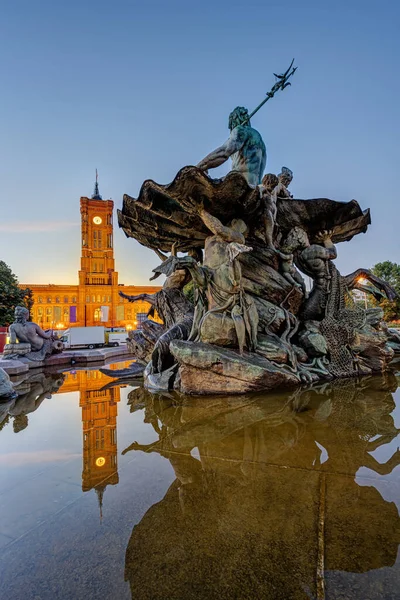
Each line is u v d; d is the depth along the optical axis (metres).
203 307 6.70
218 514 1.90
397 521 1.77
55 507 2.09
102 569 1.50
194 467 2.62
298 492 2.12
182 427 3.79
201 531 1.74
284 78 6.60
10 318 30.66
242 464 2.62
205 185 5.69
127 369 9.28
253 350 6.17
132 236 8.98
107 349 16.34
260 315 6.87
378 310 7.78
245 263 7.27
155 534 1.74
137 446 3.24
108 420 4.38
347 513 1.85
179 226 7.89
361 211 7.77
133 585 1.39
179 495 2.16
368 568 1.42
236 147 6.75
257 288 7.18
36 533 1.80
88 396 6.30
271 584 1.35
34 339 11.54
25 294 35.19
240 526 1.77
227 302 6.16
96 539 1.73
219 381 5.48
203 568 1.46
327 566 1.44
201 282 6.53
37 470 2.73
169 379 6.30
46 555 1.61
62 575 1.47
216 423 3.85
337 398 4.87
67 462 2.90
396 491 2.09
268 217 6.78
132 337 10.27
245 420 3.90
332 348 7.02
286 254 7.48
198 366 5.48
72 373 10.17
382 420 3.71
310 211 7.65
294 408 4.36
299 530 1.71
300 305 8.14
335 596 1.27
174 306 9.02
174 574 1.44
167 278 9.30
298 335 7.39
